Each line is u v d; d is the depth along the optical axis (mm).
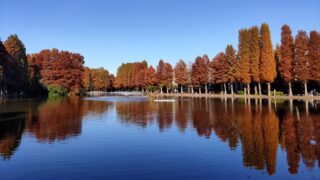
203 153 13555
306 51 55344
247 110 32312
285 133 17844
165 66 103438
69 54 92500
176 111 33656
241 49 68125
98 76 141875
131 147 15000
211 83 90312
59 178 10430
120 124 23266
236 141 15922
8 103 48906
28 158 13055
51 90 83000
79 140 16922
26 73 75000
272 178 10164
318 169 11008
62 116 29172
